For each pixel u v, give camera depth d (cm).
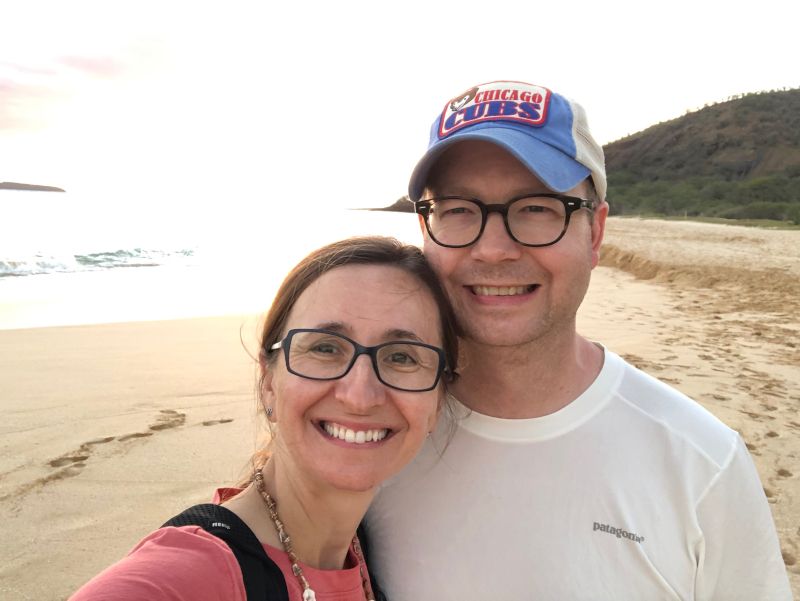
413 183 55
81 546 100
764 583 51
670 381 188
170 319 300
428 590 54
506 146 50
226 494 53
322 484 47
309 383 46
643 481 51
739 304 348
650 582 50
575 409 53
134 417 155
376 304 48
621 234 856
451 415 55
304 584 46
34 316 314
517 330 52
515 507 52
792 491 118
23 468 126
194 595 37
